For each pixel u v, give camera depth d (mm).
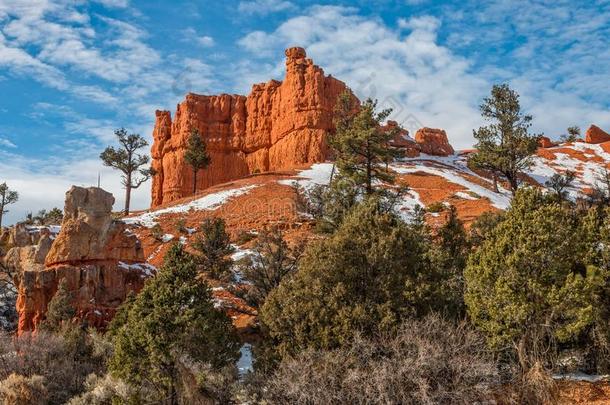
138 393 24625
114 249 38094
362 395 19406
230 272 42281
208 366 24297
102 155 78750
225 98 107188
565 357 22500
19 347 31047
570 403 19812
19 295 37031
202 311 25141
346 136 46656
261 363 23938
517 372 20734
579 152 123812
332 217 40312
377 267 24328
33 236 47188
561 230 21500
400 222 28016
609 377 21328
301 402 20125
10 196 81188
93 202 38562
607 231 22766
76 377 29703
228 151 104438
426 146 115750
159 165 109062
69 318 33500
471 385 19594
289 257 37750
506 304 21375
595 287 21531
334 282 24344
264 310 25031
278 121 99188
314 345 22391
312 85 95875
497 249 22328
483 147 59500
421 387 18609
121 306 32500
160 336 24078
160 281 25875
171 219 64750
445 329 21609
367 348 21047
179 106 109500
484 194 73500
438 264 28594
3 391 27047
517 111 59062
